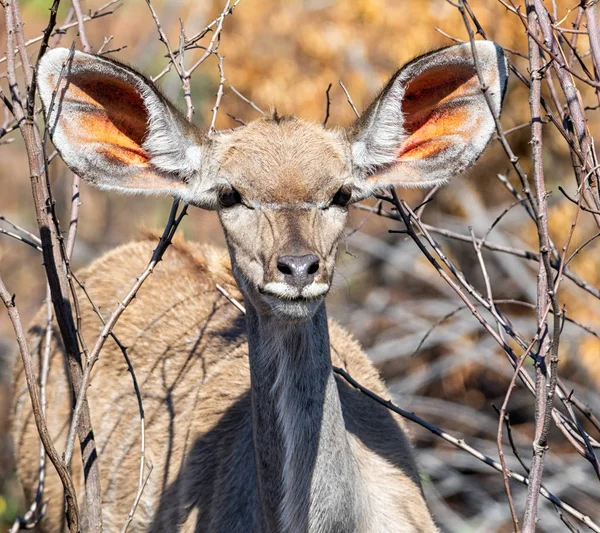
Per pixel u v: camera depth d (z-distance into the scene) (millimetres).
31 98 7684
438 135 8438
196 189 8305
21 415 11945
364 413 9438
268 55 15938
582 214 14625
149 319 11352
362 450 8844
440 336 14516
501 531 13773
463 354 14391
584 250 14492
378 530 8531
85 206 17812
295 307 7414
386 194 10156
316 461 7984
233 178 7969
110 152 8258
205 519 9516
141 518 10273
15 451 12078
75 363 8117
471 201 15148
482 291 15352
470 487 13562
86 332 11500
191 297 11461
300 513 8016
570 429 8469
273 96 15711
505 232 15070
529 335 14227
